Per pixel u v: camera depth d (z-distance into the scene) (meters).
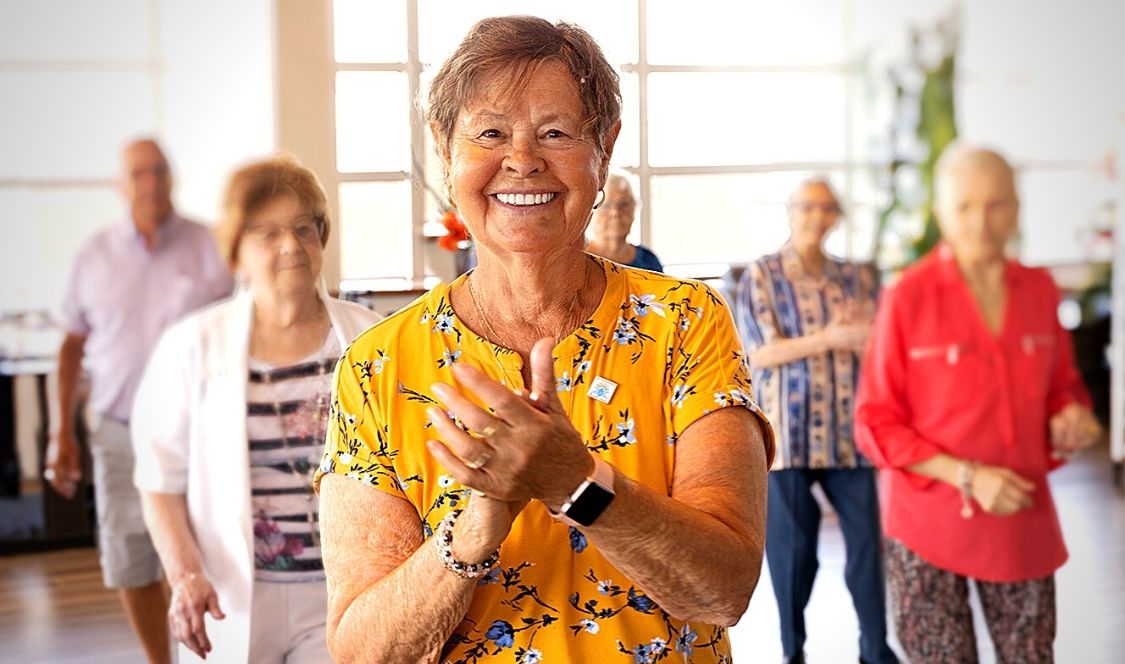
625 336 1.28
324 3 3.17
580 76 1.22
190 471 2.35
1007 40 6.86
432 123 1.27
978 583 2.81
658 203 5.28
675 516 1.12
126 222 4.13
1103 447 6.27
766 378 3.57
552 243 1.22
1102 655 3.60
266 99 6.41
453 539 1.11
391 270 3.16
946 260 2.95
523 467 1.05
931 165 5.83
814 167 5.71
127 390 3.96
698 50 5.44
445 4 3.28
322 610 2.29
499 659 1.22
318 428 2.29
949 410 2.83
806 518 3.56
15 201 6.09
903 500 2.82
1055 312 2.96
